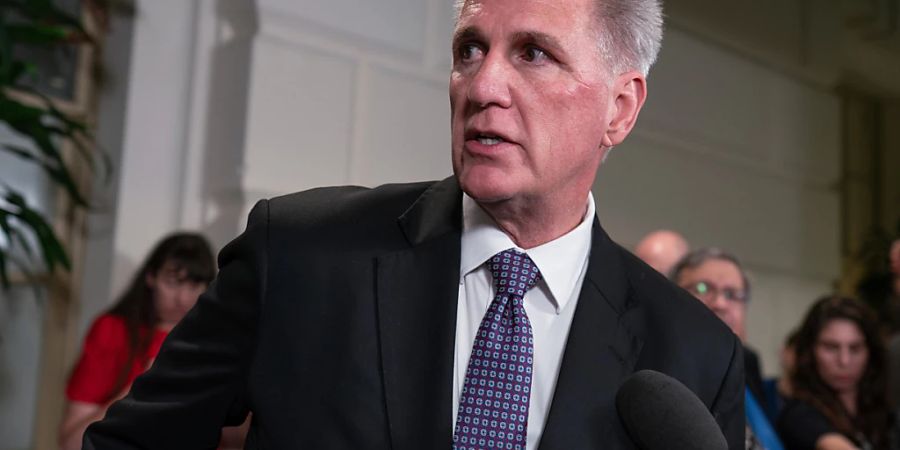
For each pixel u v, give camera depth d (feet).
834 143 19.80
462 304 2.94
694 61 16.46
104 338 7.82
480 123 2.66
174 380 2.93
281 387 2.78
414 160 11.76
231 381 2.92
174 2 10.88
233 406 3.00
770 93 18.22
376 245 2.98
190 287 8.02
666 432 2.45
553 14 2.67
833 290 19.69
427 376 2.74
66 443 7.51
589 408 2.77
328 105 10.91
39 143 6.93
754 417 6.81
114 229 10.37
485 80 2.64
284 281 2.88
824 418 8.25
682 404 2.48
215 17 10.89
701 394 2.92
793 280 18.63
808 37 19.15
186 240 8.17
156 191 10.61
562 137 2.69
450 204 3.08
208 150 10.66
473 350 2.77
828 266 19.40
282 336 2.82
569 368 2.81
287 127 10.50
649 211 15.42
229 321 2.91
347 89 11.11
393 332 2.80
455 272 2.92
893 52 22.63
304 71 10.73
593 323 2.92
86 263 10.74
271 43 10.48
